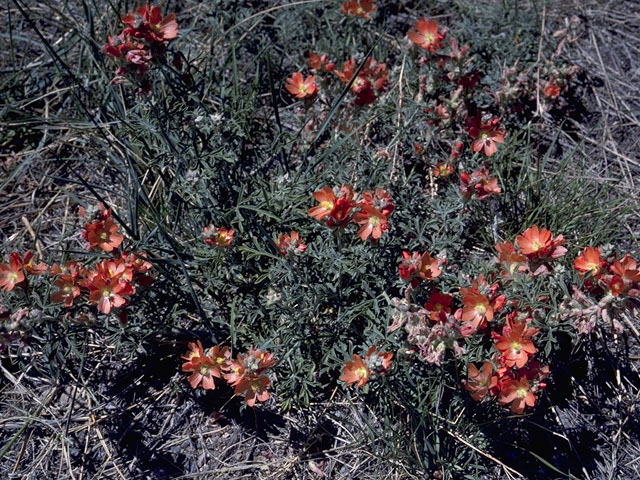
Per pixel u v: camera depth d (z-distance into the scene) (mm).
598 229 453
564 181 490
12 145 497
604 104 537
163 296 386
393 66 532
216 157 409
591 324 343
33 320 342
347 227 401
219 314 406
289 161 477
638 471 385
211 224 414
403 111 473
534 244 353
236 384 343
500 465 380
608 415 401
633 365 419
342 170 430
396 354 375
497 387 355
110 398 393
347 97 485
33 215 466
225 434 385
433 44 466
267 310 396
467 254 450
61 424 383
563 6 581
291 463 376
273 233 410
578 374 414
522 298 372
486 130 444
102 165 482
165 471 372
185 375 400
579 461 386
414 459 360
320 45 523
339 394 396
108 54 370
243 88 517
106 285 334
